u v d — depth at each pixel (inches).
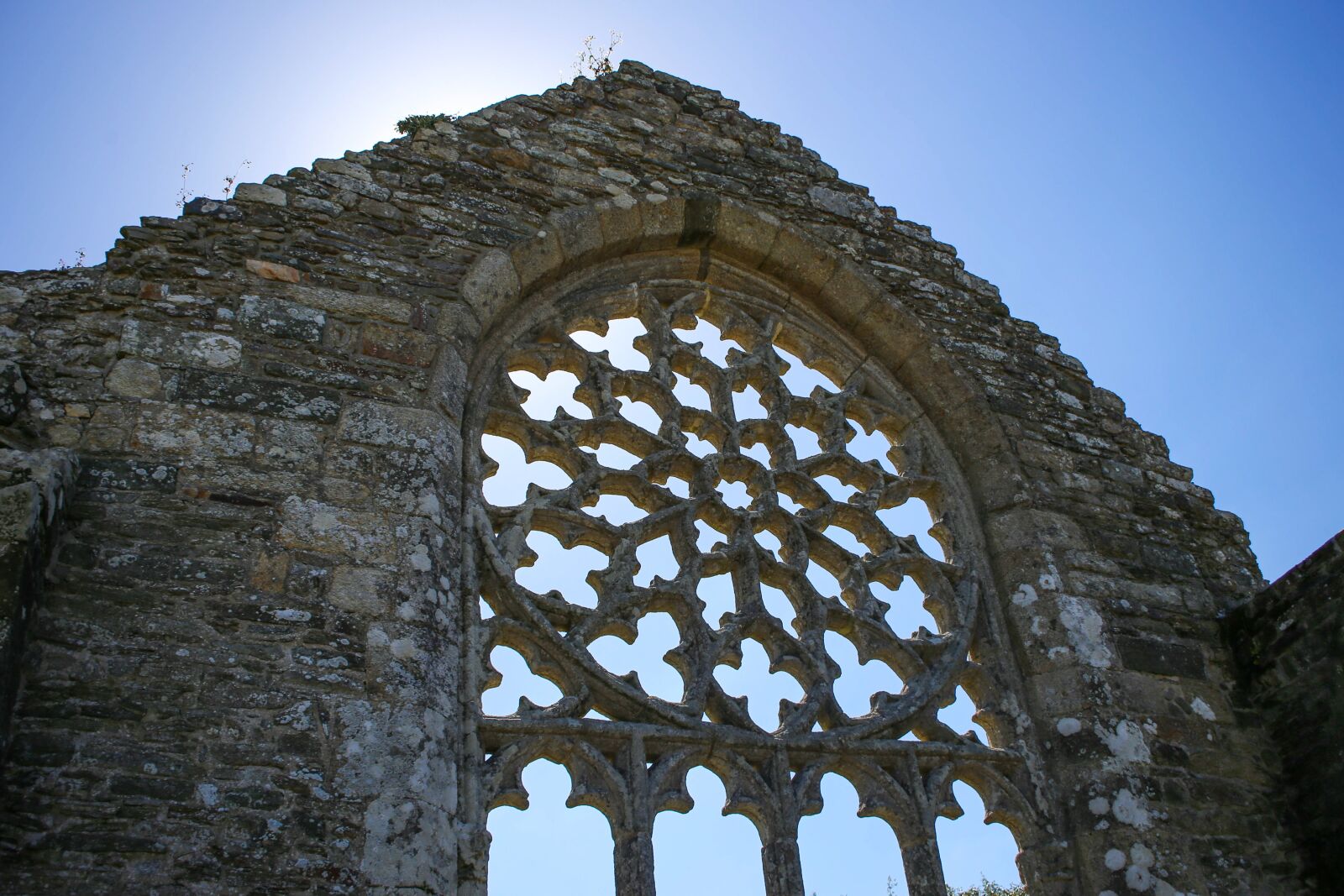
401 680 235.9
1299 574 323.6
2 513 214.8
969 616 328.2
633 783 260.2
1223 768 307.0
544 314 339.9
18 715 209.2
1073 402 383.6
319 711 226.5
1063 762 300.2
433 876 217.2
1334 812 297.9
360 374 283.0
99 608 225.5
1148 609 334.6
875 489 350.9
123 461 246.8
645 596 295.9
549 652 275.0
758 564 318.0
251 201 307.4
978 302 397.7
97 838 201.6
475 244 327.6
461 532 277.7
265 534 245.9
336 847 212.4
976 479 358.0
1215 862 287.7
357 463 265.0
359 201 321.7
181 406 259.9
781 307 385.1
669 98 398.9
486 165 349.4
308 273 298.5
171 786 210.2
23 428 246.7
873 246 394.0
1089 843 286.4
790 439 356.8
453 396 291.3
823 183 403.9
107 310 272.2
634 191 365.7
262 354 276.7
